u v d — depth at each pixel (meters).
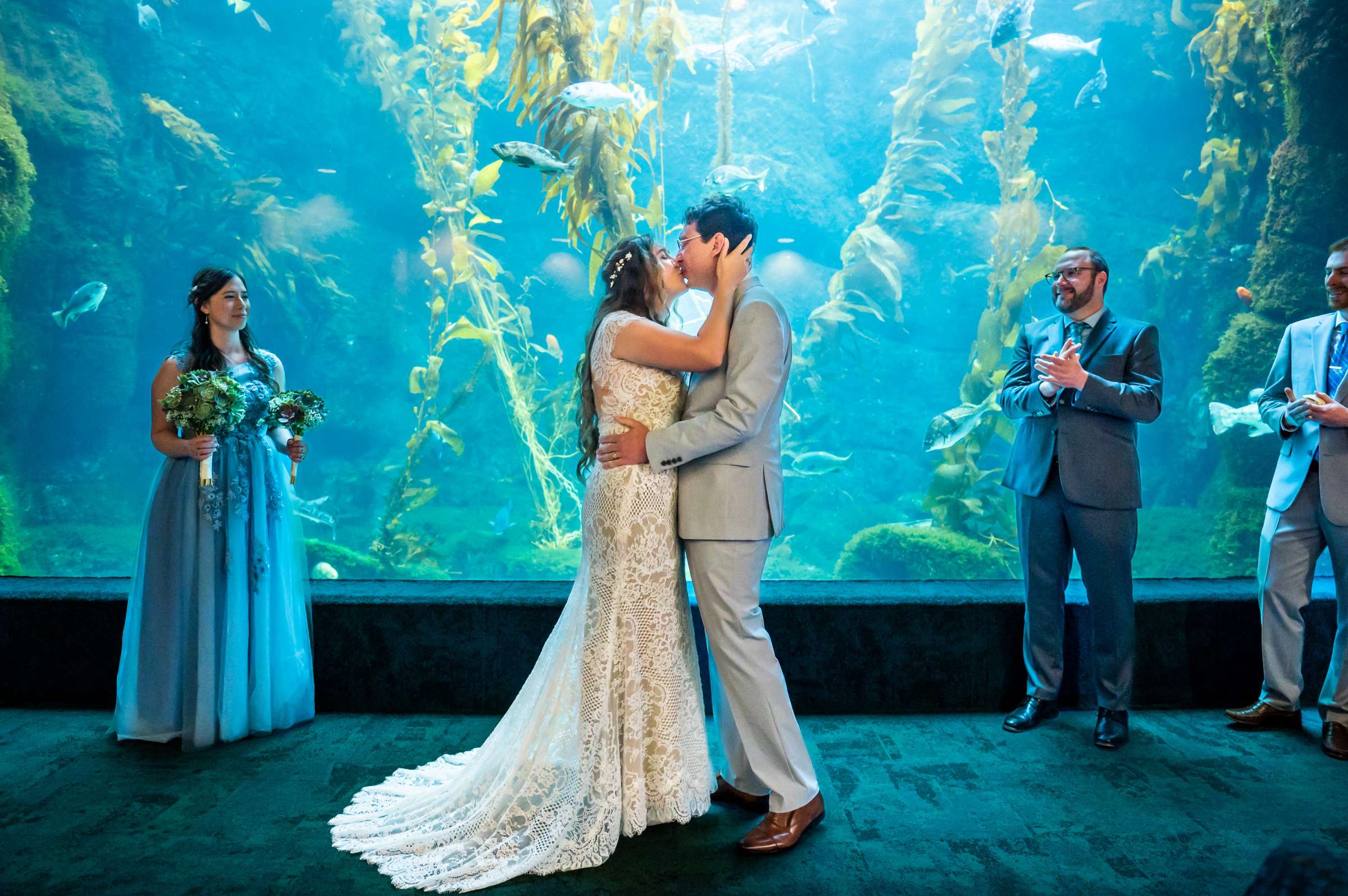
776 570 7.86
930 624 3.39
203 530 3.03
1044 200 11.34
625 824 2.39
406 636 3.40
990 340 6.12
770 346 2.32
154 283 11.23
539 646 3.40
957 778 2.79
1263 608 3.22
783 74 11.66
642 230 5.55
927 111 7.53
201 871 2.19
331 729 3.23
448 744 3.09
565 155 4.95
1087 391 2.95
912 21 11.55
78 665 3.42
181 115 11.05
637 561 2.40
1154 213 11.40
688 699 2.52
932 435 5.73
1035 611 3.25
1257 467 7.62
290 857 2.27
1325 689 3.01
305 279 11.49
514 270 12.09
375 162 12.34
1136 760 2.94
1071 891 2.10
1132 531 3.04
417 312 11.97
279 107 11.99
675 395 2.49
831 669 3.39
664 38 5.27
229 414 2.94
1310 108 7.06
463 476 10.41
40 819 2.47
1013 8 5.61
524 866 2.20
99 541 8.98
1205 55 8.84
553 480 8.24
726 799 2.69
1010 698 3.42
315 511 8.11
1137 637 3.43
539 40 4.91
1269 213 7.74
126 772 2.81
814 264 11.59
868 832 2.43
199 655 3.00
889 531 6.26
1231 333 8.06
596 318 2.54
